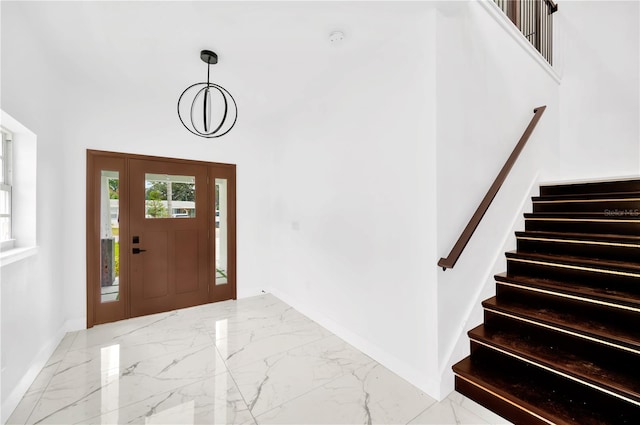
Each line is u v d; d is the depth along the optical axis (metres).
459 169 2.04
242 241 3.97
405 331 2.08
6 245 1.96
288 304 3.68
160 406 1.79
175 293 3.51
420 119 1.96
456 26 2.03
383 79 2.26
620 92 3.19
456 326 1.96
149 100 3.29
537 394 1.57
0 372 1.63
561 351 1.70
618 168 3.19
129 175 3.21
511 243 2.49
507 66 2.58
